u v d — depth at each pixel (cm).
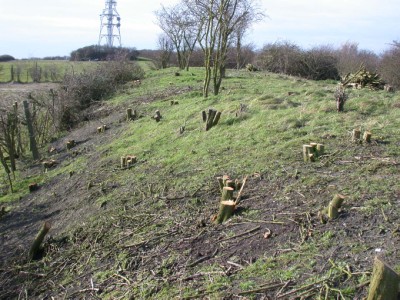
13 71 3553
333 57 2627
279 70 2670
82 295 499
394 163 595
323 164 636
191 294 414
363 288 350
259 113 991
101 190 809
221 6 1345
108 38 5684
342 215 469
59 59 5138
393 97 1041
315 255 410
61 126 1650
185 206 624
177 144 945
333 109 922
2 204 974
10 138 1226
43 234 646
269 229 484
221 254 470
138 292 454
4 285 594
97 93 1950
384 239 409
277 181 612
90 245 612
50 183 1038
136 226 612
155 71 2975
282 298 365
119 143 1118
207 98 1339
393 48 2098
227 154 786
